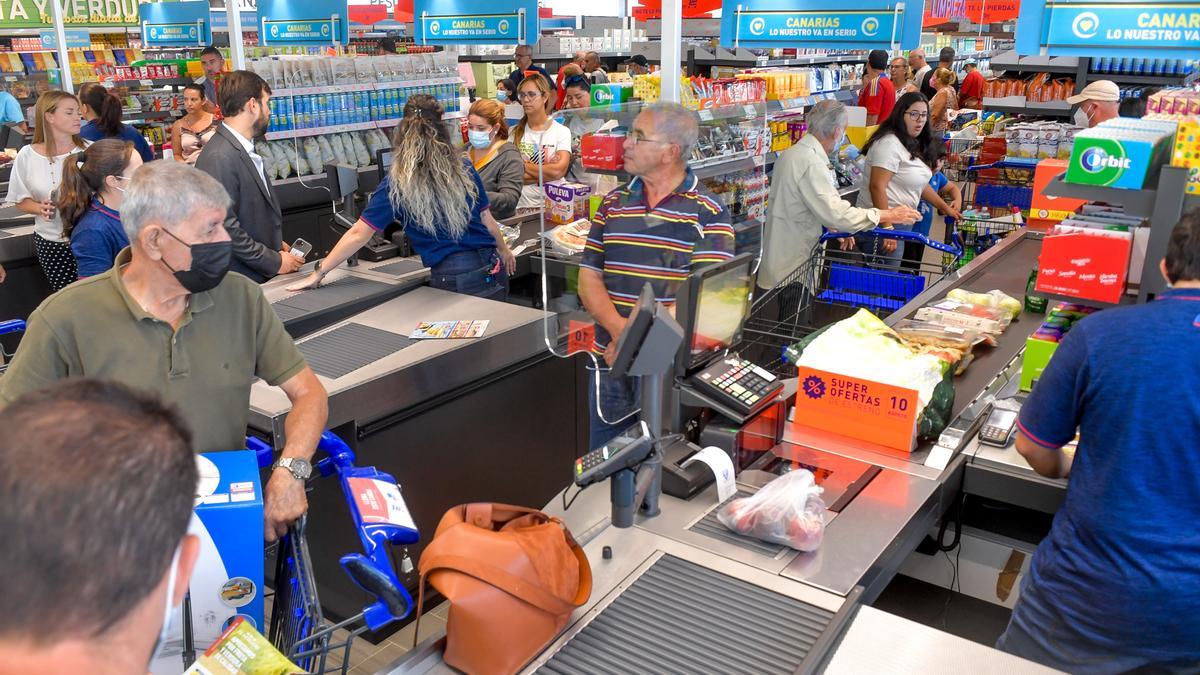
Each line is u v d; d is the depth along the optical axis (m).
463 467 3.46
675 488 2.13
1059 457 1.97
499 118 5.12
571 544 1.67
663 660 1.57
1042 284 2.76
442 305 3.76
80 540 0.67
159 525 0.72
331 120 6.66
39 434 0.71
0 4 7.56
